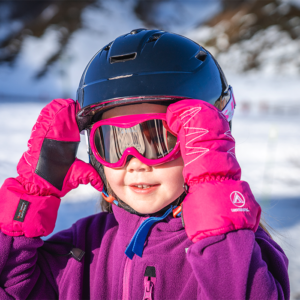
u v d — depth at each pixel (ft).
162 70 2.99
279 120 57.98
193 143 2.79
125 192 2.96
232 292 2.44
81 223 3.73
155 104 2.98
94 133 3.06
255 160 25.35
